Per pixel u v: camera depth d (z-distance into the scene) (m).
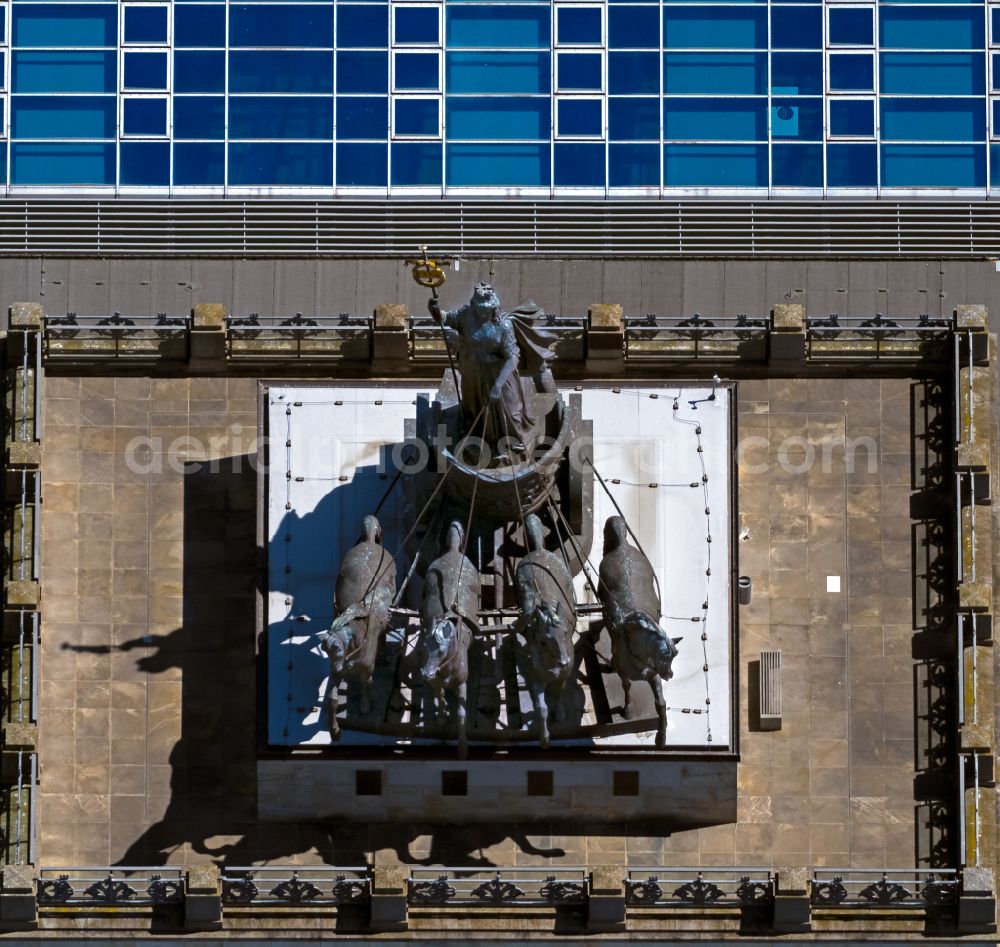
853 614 144.38
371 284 157.12
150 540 145.00
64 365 146.62
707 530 143.12
